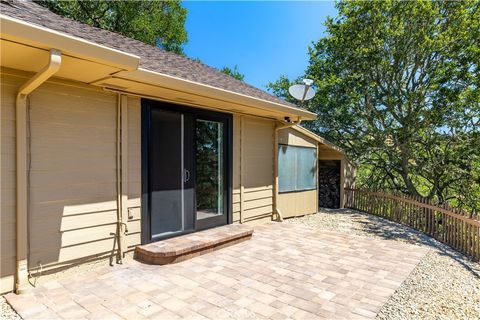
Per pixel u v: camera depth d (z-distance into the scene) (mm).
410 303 3307
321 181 11117
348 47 11406
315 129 13828
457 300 3484
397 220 8344
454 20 10086
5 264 3232
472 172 10547
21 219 3307
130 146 4500
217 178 6211
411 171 11852
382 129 12047
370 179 13602
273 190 7777
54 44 2584
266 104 5855
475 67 9734
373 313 3018
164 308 3008
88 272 3924
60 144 3703
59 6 13273
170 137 5250
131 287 3498
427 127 10555
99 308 2984
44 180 3551
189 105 5457
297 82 15703
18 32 2359
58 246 3682
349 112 12406
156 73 3840
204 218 5867
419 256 5020
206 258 4617
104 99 4184
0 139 3211
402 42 10547
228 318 2844
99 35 4750
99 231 4098
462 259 5191
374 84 11305
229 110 6262
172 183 5250
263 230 6664
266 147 7539
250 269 4168
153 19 16281
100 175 4121
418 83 10938
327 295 3404
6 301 3096
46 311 2904
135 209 4562
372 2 10445
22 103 3311
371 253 5090
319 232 6586
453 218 6086
